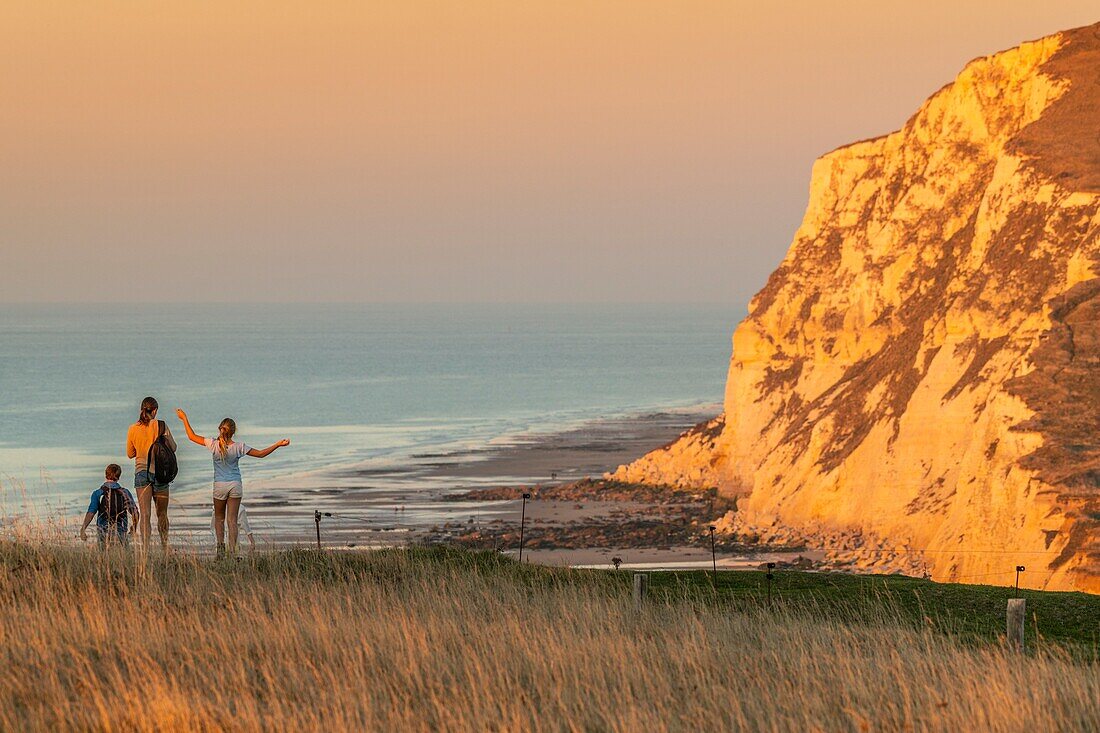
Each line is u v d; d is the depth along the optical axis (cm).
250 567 8781
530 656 6762
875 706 6262
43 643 6625
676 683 6606
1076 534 17675
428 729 5712
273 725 5659
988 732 5822
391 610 7881
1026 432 19162
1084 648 8138
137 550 8400
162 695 5794
